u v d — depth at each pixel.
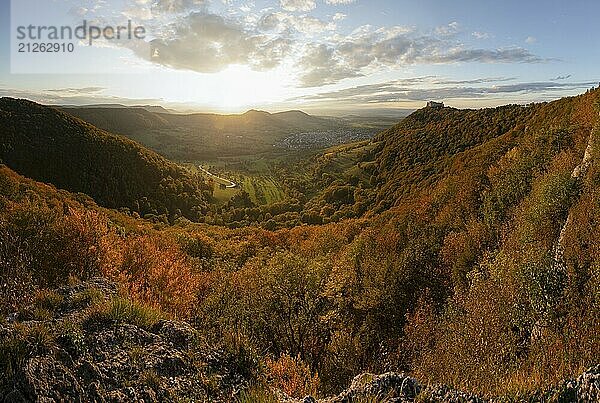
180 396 4.53
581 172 15.10
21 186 38.03
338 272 20.14
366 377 5.21
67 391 3.96
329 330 14.69
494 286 11.23
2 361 4.00
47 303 5.75
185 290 13.03
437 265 18.27
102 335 5.07
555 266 9.66
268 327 13.92
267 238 48.19
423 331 12.53
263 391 4.90
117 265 12.00
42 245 10.02
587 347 6.21
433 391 4.66
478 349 8.39
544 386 4.73
